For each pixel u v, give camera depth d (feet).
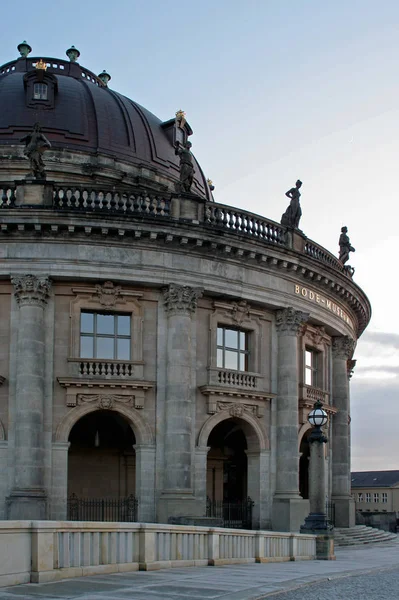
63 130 150.00
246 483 147.23
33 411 111.75
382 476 420.77
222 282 124.98
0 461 112.47
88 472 126.82
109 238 117.80
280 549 89.56
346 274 156.04
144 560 67.31
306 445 151.64
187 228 119.24
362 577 74.90
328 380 151.94
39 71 152.56
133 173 151.53
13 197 119.03
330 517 146.51
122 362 118.01
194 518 112.78
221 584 59.47
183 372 119.14
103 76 188.96
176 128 166.50
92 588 53.98
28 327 113.80
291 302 134.10
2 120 149.69
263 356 132.57
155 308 122.42
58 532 58.80
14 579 54.49
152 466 117.80
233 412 125.80
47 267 115.85
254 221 131.64
